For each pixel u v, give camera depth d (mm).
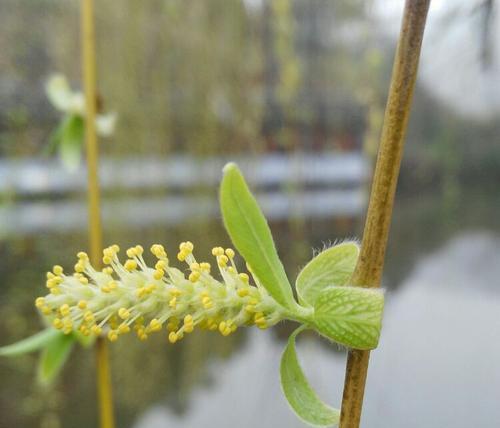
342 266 75
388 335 394
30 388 351
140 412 351
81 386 357
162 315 74
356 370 66
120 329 72
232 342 416
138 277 75
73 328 73
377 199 64
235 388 368
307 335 403
